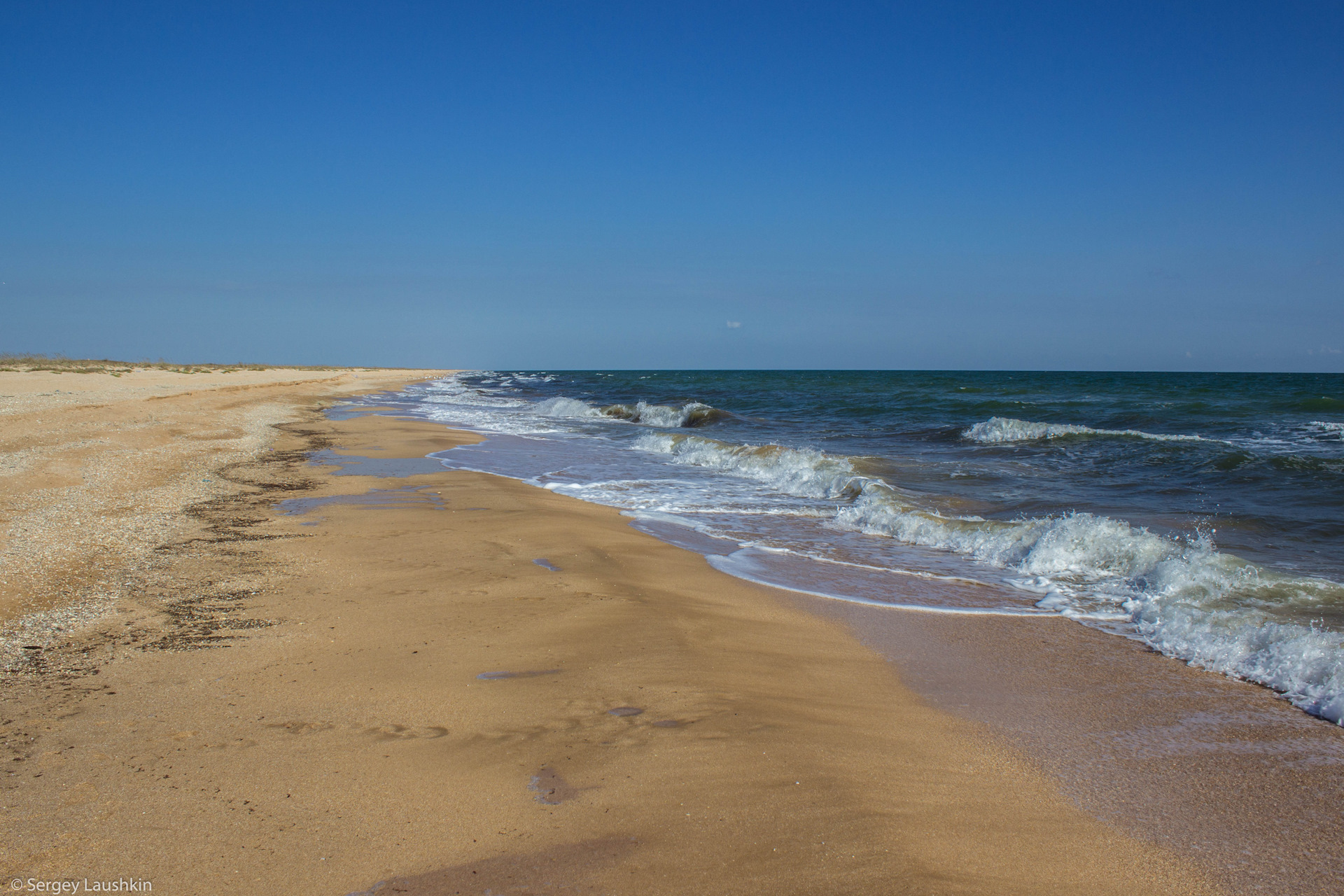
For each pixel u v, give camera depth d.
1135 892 2.91
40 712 4.14
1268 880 3.00
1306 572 7.54
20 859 2.84
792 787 3.53
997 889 2.86
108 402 22.69
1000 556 8.55
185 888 2.70
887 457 15.68
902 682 5.09
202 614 5.92
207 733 3.92
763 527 10.27
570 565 7.70
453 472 14.34
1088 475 13.33
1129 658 5.60
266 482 12.66
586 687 4.65
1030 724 4.45
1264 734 4.34
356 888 2.72
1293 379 66.00
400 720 4.12
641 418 29.50
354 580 7.00
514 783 3.48
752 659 5.32
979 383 57.59
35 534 7.91
